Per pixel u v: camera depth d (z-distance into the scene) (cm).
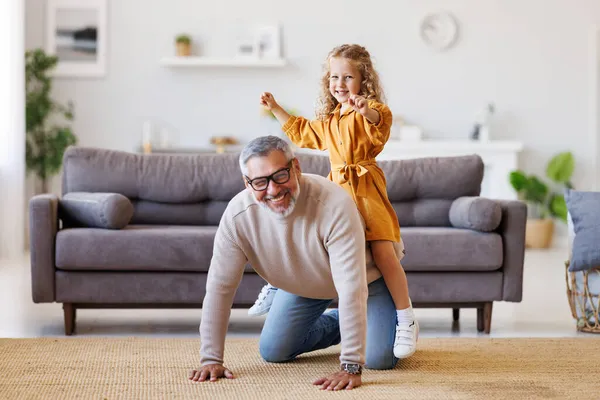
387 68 853
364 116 288
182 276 383
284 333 305
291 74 849
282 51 849
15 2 746
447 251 386
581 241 388
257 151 248
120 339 357
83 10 834
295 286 284
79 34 836
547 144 862
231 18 845
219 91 847
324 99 325
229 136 847
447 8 855
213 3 844
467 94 858
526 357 324
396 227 314
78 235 376
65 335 382
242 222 266
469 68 857
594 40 858
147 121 843
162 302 385
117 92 841
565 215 826
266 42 846
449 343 356
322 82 325
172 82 844
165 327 407
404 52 853
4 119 747
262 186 249
